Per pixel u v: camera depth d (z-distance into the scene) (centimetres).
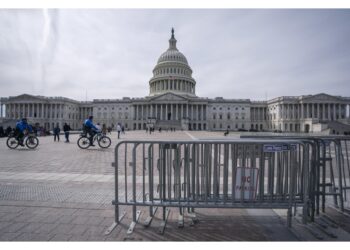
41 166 1011
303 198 454
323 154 504
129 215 484
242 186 450
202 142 444
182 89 10881
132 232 411
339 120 7944
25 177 808
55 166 1012
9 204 540
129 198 580
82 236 395
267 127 11050
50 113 10419
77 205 537
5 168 965
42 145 1992
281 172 482
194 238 392
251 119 11169
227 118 10781
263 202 455
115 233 407
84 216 475
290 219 434
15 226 428
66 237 390
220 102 10819
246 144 447
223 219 470
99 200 574
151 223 448
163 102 10081
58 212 495
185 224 443
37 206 529
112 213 493
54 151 1548
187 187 464
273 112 10469
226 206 449
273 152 460
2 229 415
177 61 11031
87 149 1675
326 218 475
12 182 739
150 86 11650
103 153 1449
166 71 10981
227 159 448
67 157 1276
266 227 437
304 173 442
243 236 401
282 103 9719
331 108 9444
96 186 696
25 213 488
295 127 9481
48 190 652
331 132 6444
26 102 10312
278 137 524
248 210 518
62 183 730
